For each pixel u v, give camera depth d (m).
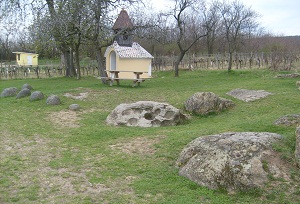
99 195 5.23
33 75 32.81
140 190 5.34
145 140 8.09
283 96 12.38
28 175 6.11
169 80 23.75
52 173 6.19
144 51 29.45
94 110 12.46
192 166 5.81
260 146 5.61
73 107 12.39
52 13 19.67
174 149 7.15
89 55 44.78
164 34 28.11
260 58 34.53
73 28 20.06
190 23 50.81
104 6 19.58
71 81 23.69
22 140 8.55
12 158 7.08
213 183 5.31
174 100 13.55
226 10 63.12
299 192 4.86
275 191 4.91
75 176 6.04
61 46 26.19
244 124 8.48
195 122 10.42
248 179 5.11
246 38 48.91
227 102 11.73
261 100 12.19
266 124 8.14
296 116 8.14
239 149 5.57
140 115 10.19
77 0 18.88
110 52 29.80
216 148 5.77
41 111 12.19
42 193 5.34
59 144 8.16
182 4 26.23
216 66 35.06
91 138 8.62
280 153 5.60
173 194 5.19
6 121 10.74
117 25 27.03
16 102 13.92
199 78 24.81
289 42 47.28
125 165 6.52
